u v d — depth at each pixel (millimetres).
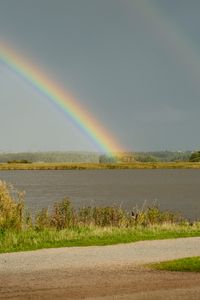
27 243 20609
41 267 15477
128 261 16453
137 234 23594
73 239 21641
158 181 153000
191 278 13781
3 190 24781
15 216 24484
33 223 27484
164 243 20766
